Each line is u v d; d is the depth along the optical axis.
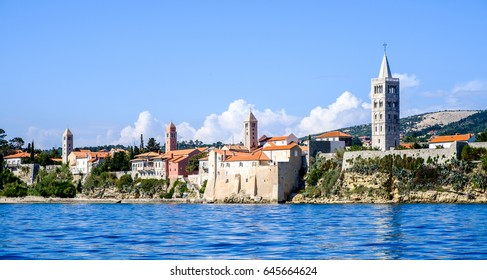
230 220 194.38
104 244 133.12
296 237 142.50
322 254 116.50
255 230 159.50
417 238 136.38
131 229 166.38
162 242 135.88
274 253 118.44
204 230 161.25
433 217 187.50
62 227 174.50
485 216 187.75
